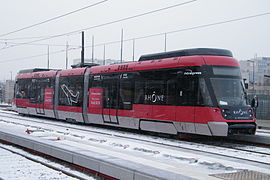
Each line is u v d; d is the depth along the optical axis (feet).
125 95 60.13
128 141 48.37
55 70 84.12
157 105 53.52
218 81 47.98
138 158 34.37
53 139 47.39
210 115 46.47
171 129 51.52
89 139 49.85
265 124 81.82
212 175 27.02
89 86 69.72
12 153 38.78
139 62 58.44
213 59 48.88
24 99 95.04
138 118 57.06
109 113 63.46
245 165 32.60
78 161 30.60
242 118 47.70
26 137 41.70
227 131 46.24
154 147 42.68
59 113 79.51
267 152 43.34
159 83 53.52
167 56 53.78
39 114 88.17
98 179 27.73
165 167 30.09
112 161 27.37
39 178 27.22
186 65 49.70
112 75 63.72
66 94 77.10
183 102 49.62
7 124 71.92
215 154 39.75
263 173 28.19
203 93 47.42
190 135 51.96
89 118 69.56
